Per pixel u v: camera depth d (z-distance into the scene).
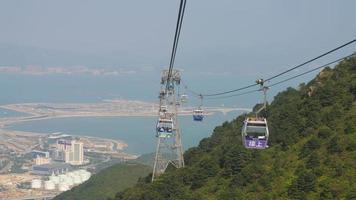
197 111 88.69
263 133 50.06
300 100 89.62
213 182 74.06
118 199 95.12
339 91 78.81
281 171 65.19
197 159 94.00
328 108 77.12
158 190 81.12
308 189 56.31
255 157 73.69
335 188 54.19
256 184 64.56
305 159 64.69
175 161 99.38
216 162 78.75
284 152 71.62
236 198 63.00
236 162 73.94
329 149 63.34
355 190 52.09
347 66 86.31
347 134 65.12
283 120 81.62
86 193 144.25
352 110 72.19
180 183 80.25
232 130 102.19
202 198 68.56
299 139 73.75
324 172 58.22
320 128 71.62
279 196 58.56
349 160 58.62
